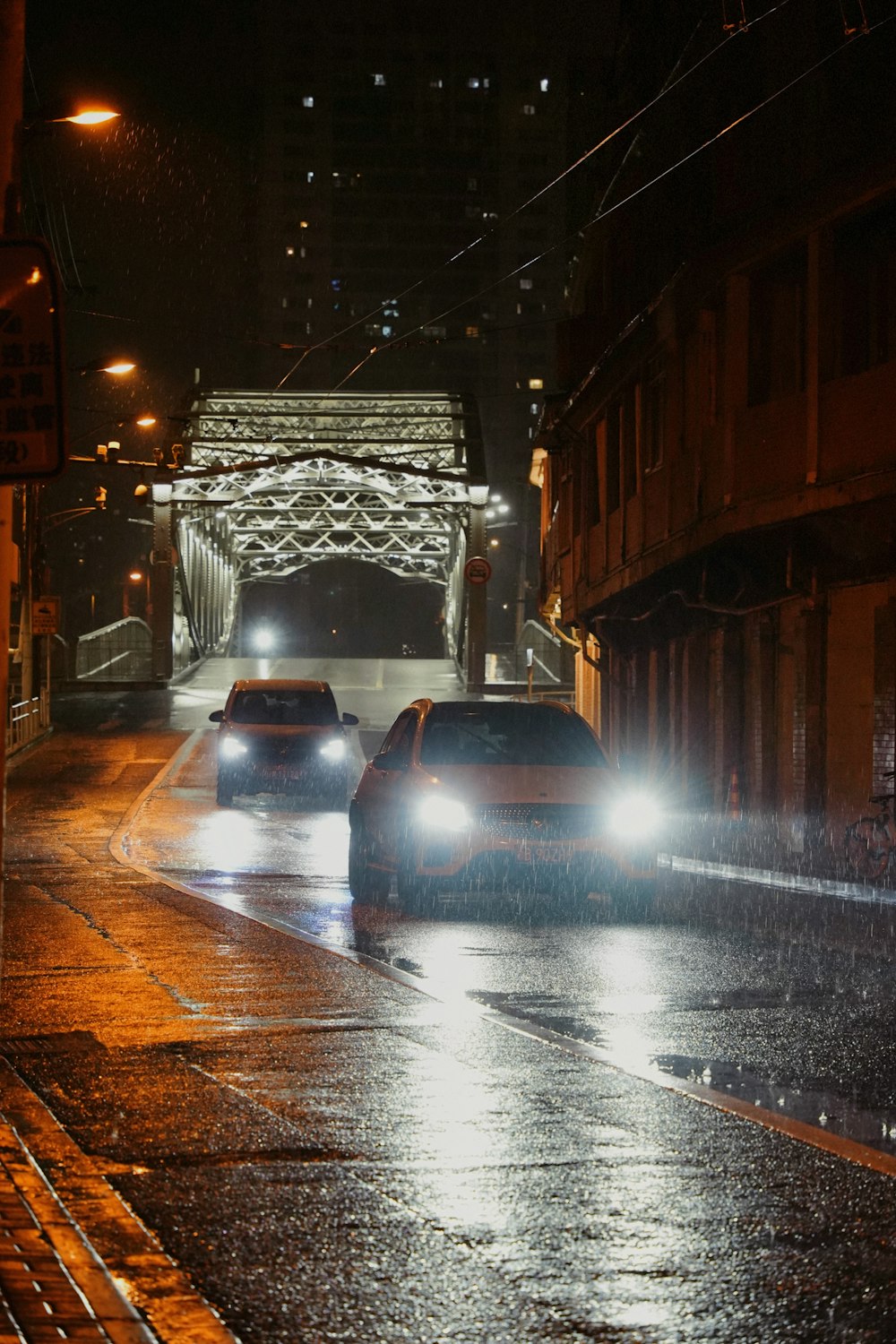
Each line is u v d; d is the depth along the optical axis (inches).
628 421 1139.3
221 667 3265.3
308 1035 319.6
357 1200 205.2
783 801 901.8
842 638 826.2
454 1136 238.8
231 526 3976.4
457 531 3565.5
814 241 757.3
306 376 5831.7
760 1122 248.4
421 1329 160.2
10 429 201.6
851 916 551.8
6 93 218.1
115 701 2481.5
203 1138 237.1
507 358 5925.2
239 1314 163.9
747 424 815.7
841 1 759.7
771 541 855.7
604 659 1438.2
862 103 818.2
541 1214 198.8
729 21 908.6
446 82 5920.3
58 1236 183.0
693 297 882.1
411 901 545.3
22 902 574.6
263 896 615.2
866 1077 284.8
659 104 1089.4
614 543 1183.6
